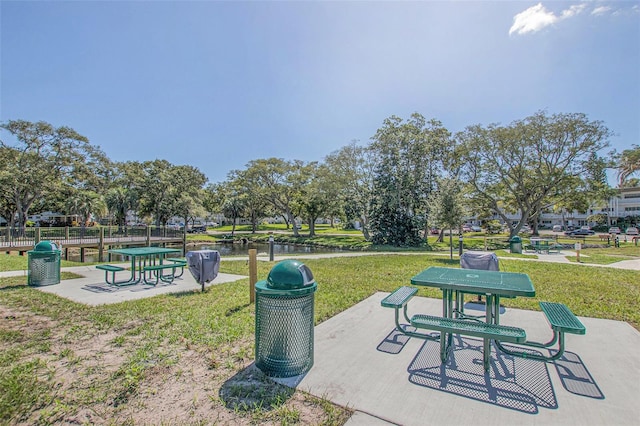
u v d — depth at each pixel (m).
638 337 4.01
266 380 2.90
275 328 3.01
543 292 6.65
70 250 26.31
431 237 34.34
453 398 2.63
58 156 30.17
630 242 26.58
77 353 3.48
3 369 3.10
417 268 10.35
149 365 3.19
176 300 5.79
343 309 5.29
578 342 3.86
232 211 52.06
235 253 24.38
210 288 6.90
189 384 2.83
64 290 6.66
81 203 38.97
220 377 2.96
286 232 49.59
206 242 37.12
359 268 10.35
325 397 2.62
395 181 22.70
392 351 3.57
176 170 41.00
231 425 2.27
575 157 24.88
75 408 2.45
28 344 3.72
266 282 3.21
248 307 5.30
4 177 26.59
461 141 27.45
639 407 2.49
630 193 54.94
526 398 2.63
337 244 28.61
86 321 4.58
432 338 3.61
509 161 26.78
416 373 3.06
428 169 23.28
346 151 29.12
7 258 12.98
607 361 3.33
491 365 3.23
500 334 2.77
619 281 7.98
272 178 38.88
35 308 5.23
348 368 3.16
